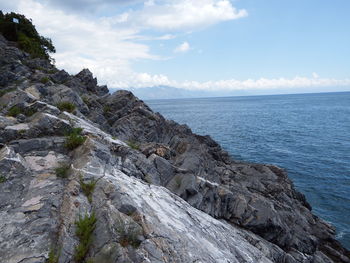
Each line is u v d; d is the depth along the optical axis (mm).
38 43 56688
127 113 30141
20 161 10242
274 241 19094
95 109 27969
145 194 10398
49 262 6418
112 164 11938
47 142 12117
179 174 16453
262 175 30859
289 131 89812
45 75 32344
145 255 6805
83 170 9891
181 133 37625
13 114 14766
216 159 37125
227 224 17547
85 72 41031
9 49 39438
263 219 18484
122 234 7195
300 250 20766
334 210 33000
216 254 8812
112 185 9078
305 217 27266
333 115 140000
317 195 37312
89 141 11922
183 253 7562
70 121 14812
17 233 7113
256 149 63156
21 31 54875
